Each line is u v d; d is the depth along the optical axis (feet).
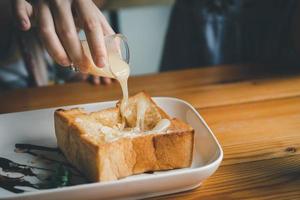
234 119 1.85
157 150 1.44
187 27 3.48
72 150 1.49
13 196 1.19
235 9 3.28
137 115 1.62
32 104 2.03
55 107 1.95
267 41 3.21
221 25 3.30
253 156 1.56
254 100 2.03
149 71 4.91
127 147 1.40
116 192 1.27
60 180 1.41
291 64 2.49
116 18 4.45
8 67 3.15
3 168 1.50
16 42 3.14
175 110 1.81
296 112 1.90
